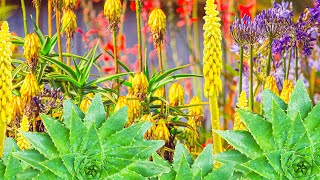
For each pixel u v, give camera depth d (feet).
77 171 3.63
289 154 3.61
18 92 6.95
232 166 3.88
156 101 7.16
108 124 3.78
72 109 3.65
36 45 6.88
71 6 7.21
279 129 3.63
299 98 3.85
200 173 3.89
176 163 4.24
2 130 6.12
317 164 3.63
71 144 3.66
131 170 3.84
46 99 6.87
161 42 7.27
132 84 7.07
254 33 6.72
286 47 7.18
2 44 6.17
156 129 6.81
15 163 3.79
